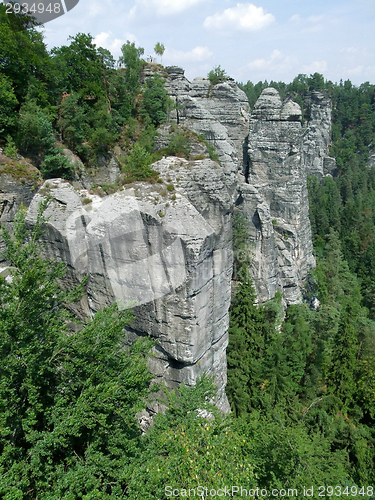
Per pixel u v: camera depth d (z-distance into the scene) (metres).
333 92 172.00
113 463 13.46
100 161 38.28
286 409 36.69
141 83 52.22
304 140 138.50
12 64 32.66
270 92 53.72
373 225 97.50
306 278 58.50
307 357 45.78
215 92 57.50
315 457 24.39
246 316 41.78
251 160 56.06
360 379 41.94
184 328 23.98
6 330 12.47
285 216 55.31
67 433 12.66
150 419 26.23
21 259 14.14
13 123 31.20
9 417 12.34
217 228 27.00
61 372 14.63
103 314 16.44
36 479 12.36
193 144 42.44
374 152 158.88
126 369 15.32
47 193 24.98
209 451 15.28
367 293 70.44
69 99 36.34
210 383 21.33
